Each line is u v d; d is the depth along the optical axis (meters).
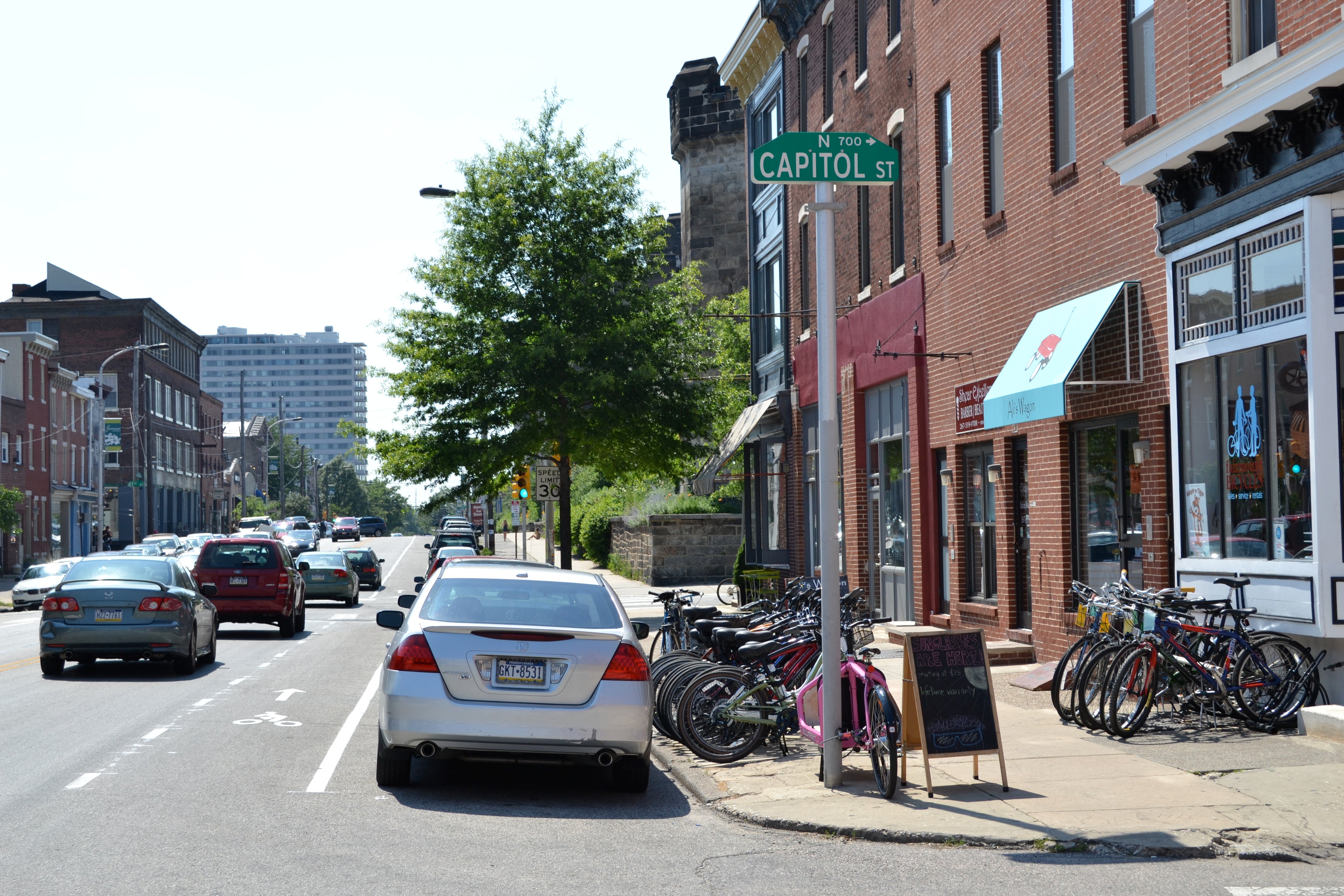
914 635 9.10
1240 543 11.60
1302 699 10.70
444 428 31.27
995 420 14.84
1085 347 13.25
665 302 32.50
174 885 6.59
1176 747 10.27
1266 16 11.42
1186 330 12.48
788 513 28.20
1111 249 14.07
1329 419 10.39
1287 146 10.82
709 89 47.91
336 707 14.05
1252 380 11.42
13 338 61.44
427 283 31.86
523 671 9.03
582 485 59.06
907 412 21.03
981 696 9.06
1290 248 10.88
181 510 100.56
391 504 193.75
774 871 7.12
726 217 47.56
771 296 30.28
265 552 24.95
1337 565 10.36
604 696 9.08
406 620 9.66
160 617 16.95
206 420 111.88
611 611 9.73
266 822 8.19
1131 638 11.13
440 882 6.76
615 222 32.38
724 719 10.59
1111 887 6.73
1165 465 12.98
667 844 7.83
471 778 10.05
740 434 28.80
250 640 24.34
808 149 9.69
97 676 17.39
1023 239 16.36
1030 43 16.12
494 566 10.21
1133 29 13.86
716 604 29.50
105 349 89.19
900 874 7.04
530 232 31.72
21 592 38.97
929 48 19.64
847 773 9.64
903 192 20.97
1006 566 17.02
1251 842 7.50
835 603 9.49
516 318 31.58
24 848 7.36
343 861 7.18
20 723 12.57
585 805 9.15
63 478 69.25
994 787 9.06
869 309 22.56
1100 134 14.34
